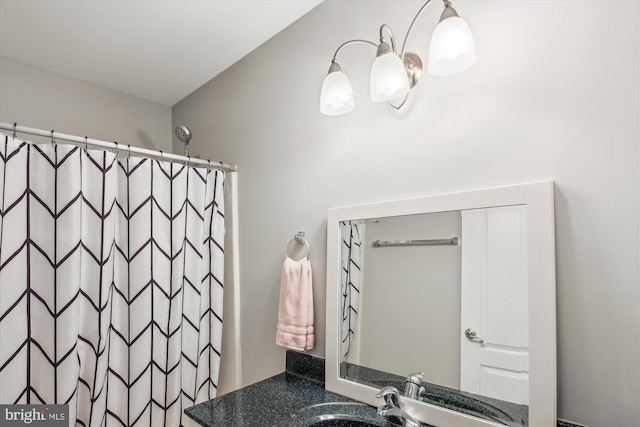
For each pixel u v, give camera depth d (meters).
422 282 1.16
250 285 1.83
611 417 0.82
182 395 1.72
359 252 1.33
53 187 1.42
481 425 0.98
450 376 1.07
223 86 2.10
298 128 1.63
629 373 0.81
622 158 0.83
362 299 1.31
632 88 0.83
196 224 1.81
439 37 0.97
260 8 1.57
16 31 1.70
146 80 2.20
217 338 1.85
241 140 1.95
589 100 0.88
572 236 0.89
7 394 1.30
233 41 1.81
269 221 1.75
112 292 1.60
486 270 1.02
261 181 1.80
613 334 0.83
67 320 1.39
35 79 2.02
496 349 0.99
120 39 1.78
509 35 1.01
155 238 1.66
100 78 2.17
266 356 1.71
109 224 1.55
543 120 0.95
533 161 0.96
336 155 1.46
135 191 1.63
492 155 1.03
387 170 1.28
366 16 1.37
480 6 1.07
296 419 1.13
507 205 0.98
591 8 0.89
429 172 1.16
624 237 0.82
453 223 1.09
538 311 0.91
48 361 1.37
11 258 1.33
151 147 2.46
